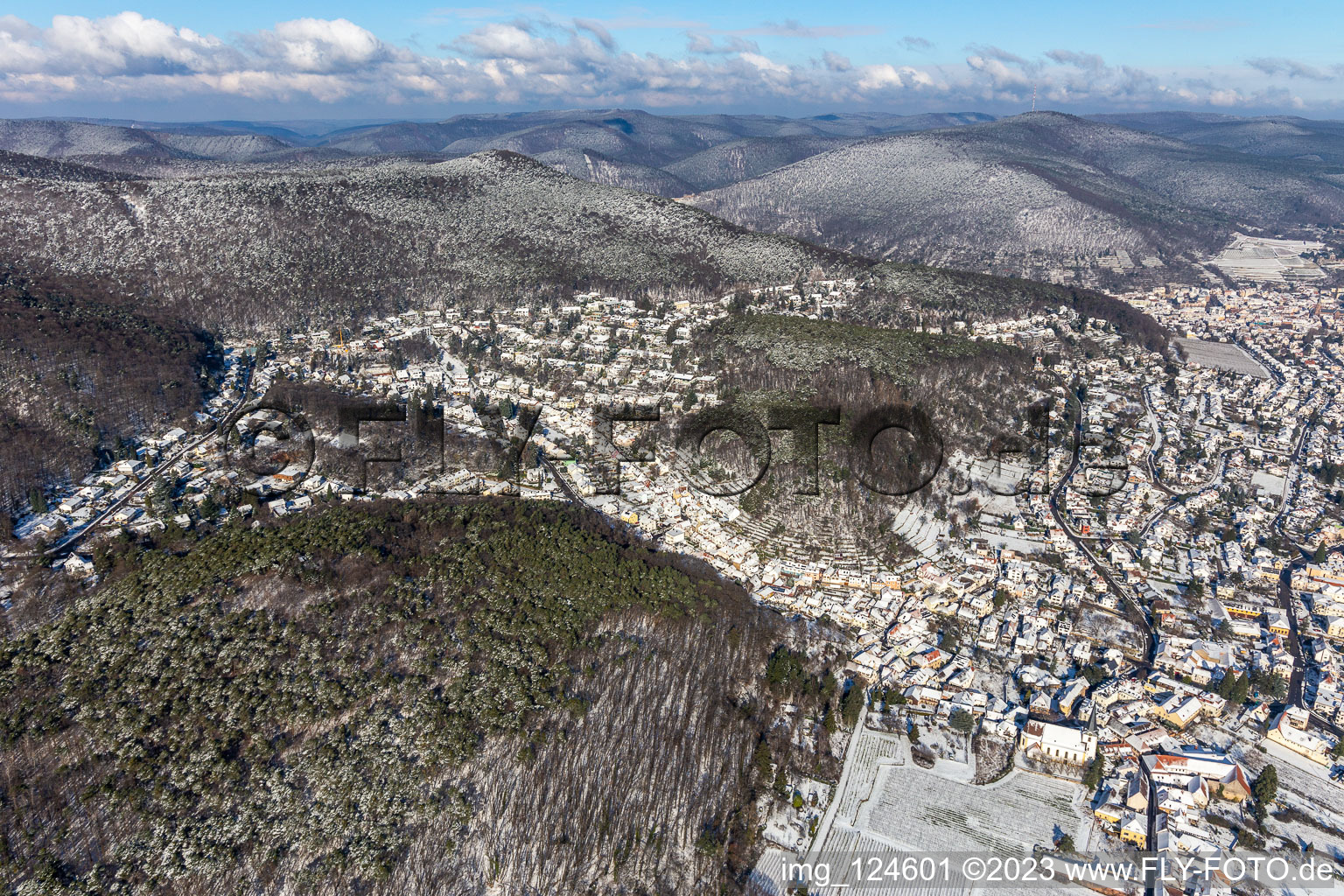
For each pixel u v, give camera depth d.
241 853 183.12
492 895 181.62
